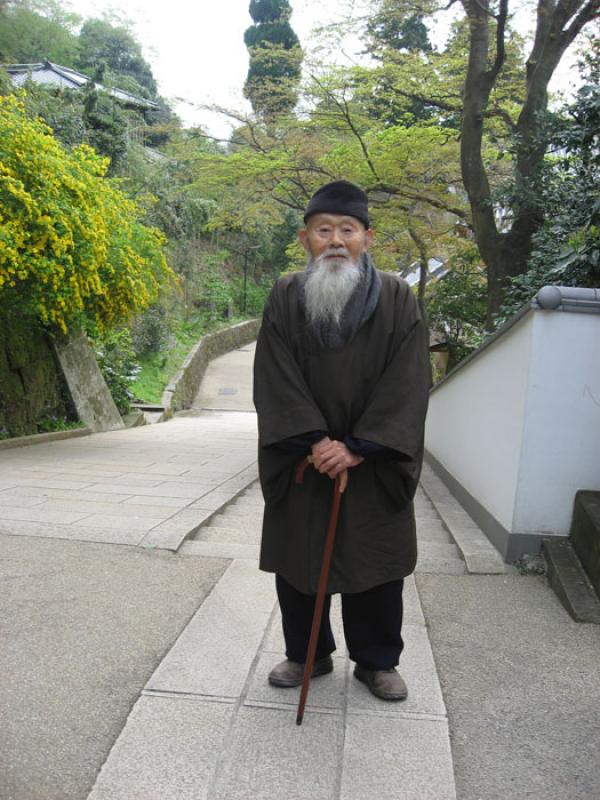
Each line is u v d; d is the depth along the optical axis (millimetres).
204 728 2029
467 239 12695
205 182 12211
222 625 2732
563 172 8094
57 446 8328
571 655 2582
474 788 1814
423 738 2008
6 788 1759
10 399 8703
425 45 11000
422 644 2631
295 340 2082
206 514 4352
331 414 2062
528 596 3154
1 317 8617
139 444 8930
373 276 2086
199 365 22578
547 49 8070
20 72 23109
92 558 3502
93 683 2281
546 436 3473
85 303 9008
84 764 1868
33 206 7133
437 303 14219
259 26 27141
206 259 27781
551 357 3438
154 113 25234
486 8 8320
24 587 3094
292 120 11766
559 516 3488
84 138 14508
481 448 4594
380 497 2096
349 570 2057
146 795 1745
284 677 2268
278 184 12266
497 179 11922
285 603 2248
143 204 16469
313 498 2076
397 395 2000
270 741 1978
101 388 11211
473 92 8953
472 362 5332
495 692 2305
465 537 4008
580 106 5582
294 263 16391
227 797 1745
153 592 3080
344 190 2055
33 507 4438
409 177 11609
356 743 1973
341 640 2686
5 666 2373
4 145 7145
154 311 19562
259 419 2057
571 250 4992
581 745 2016
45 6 24172
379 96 11289
